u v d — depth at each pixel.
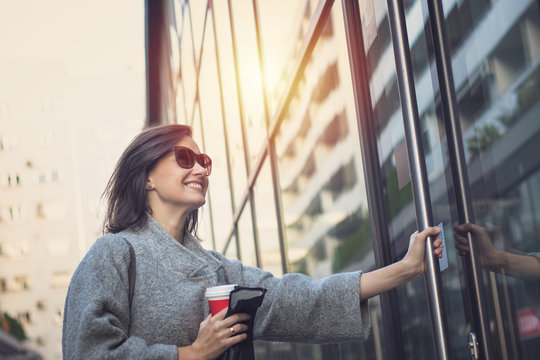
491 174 1.61
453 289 1.92
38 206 51.62
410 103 1.73
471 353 1.76
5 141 52.72
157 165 2.01
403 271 1.88
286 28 3.75
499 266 1.61
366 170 2.53
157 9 11.70
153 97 14.66
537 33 1.36
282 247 4.29
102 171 54.41
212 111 7.20
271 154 4.39
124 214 1.98
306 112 3.44
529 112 1.41
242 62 5.21
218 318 1.74
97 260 1.83
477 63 1.64
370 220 2.54
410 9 2.07
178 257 1.92
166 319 1.83
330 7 2.88
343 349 3.12
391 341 2.45
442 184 1.92
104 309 1.78
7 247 50.62
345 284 1.98
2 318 41.75
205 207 8.85
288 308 2.00
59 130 53.19
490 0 1.54
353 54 2.59
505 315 1.60
